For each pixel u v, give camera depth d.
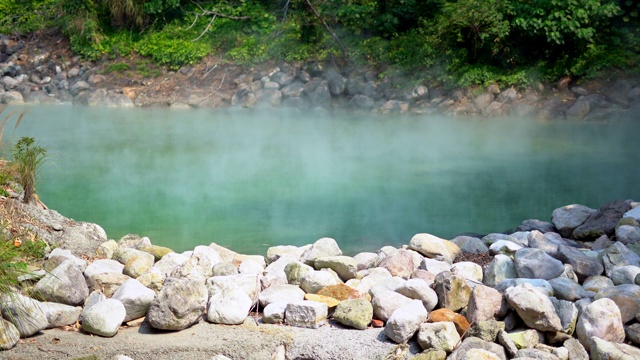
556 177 8.16
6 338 3.64
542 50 13.52
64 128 11.95
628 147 9.86
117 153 9.78
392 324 3.75
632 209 5.70
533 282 4.24
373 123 12.40
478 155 9.45
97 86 15.92
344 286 4.32
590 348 3.68
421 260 5.08
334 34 14.87
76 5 17.47
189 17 16.95
